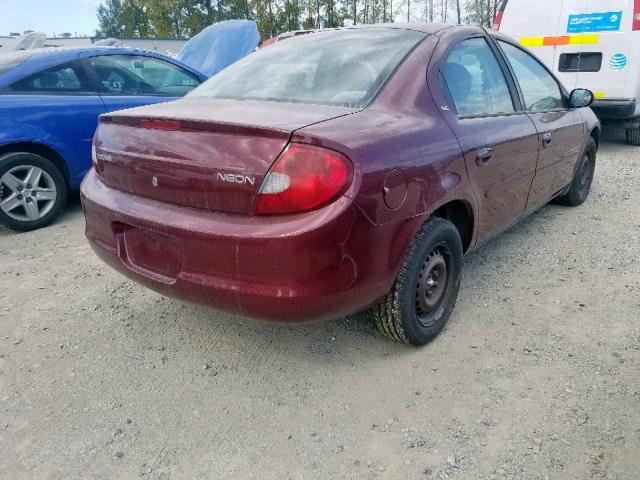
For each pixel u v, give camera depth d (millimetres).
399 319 2570
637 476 1988
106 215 2562
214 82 3088
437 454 2113
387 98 2523
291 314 2139
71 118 4801
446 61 2889
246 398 2461
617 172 6477
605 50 7086
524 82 3730
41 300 3387
